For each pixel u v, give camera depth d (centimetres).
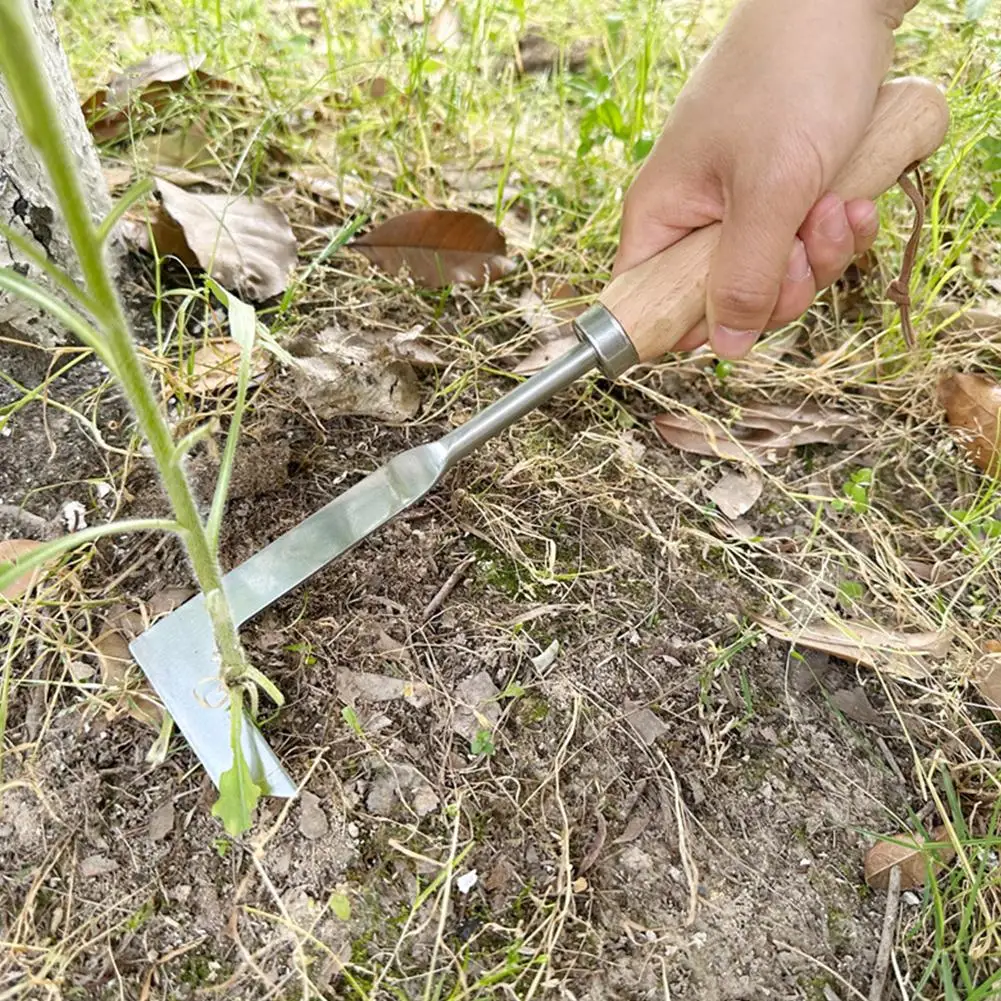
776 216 30
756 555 37
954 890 30
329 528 33
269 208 44
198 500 35
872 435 42
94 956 27
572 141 54
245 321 26
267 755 29
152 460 36
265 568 32
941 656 35
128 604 33
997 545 37
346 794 30
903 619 36
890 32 32
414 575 34
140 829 29
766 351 45
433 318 43
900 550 38
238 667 28
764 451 41
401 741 31
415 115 52
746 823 31
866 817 31
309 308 42
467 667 33
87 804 29
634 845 30
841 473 41
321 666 32
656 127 53
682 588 36
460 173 52
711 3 63
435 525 36
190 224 41
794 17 30
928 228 48
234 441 26
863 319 47
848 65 30
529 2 61
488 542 36
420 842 29
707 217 33
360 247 44
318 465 37
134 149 44
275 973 27
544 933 28
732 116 31
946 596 37
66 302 38
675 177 33
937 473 41
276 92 51
